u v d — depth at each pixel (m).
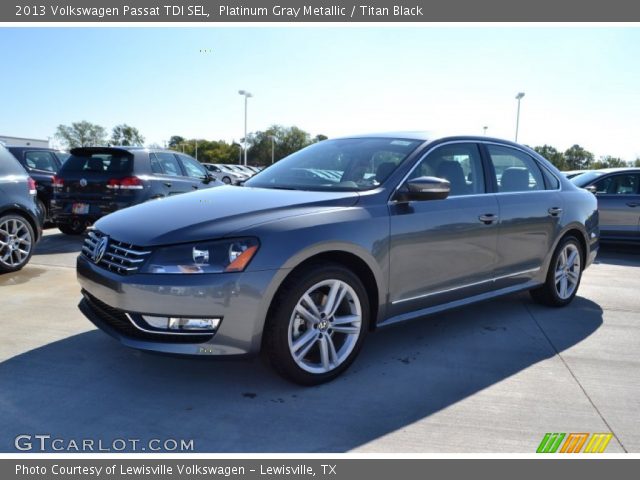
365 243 3.18
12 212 5.79
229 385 3.10
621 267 7.40
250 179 4.18
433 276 3.64
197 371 3.27
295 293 2.90
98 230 3.30
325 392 3.04
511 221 4.15
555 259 4.69
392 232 3.33
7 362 3.34
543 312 4.75
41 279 5.53
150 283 2.75
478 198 3.96
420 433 2.63
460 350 3.75
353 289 3.16
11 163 5.88
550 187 4.74
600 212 8.50
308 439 2.56
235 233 2.82
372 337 3.97
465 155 4.05
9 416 2.69
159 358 3.45
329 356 3.15
